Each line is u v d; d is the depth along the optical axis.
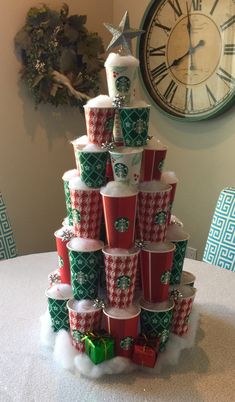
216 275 1.39
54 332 1.01
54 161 2.43
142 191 0.92
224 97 1.99
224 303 1.21
